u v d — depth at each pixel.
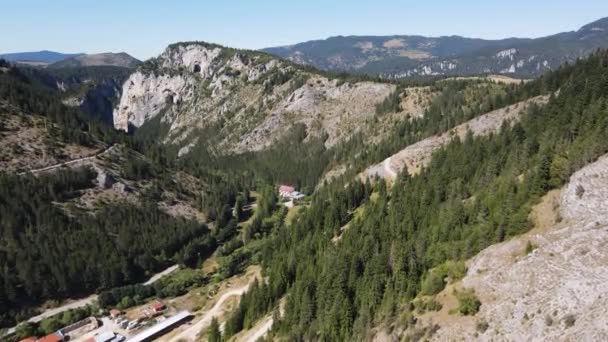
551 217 79.25
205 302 144.25
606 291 57.53
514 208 85.25
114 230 173.75
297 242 145.38
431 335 71.62
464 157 127.00
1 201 158.75
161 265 171.62
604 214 71.06
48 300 143.50
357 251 108.56
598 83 113.06
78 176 186.25
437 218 104.12
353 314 90.75
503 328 64.94
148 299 148.00
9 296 135.62
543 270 67.56
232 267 163.00
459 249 86.25
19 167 180.62
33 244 151.62
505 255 76.31
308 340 93.69
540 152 98.25
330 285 102.38
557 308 60.97
